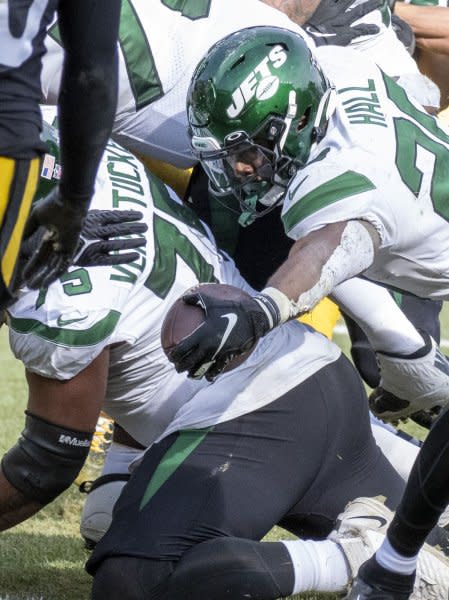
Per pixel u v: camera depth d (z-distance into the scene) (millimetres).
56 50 10578
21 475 9359
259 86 9547
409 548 8938
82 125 7305
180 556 9109
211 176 10117
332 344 10297
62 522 13352
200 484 9281
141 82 10898
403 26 15289
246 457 9461
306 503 10008
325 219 9055
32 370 9227
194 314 8195
